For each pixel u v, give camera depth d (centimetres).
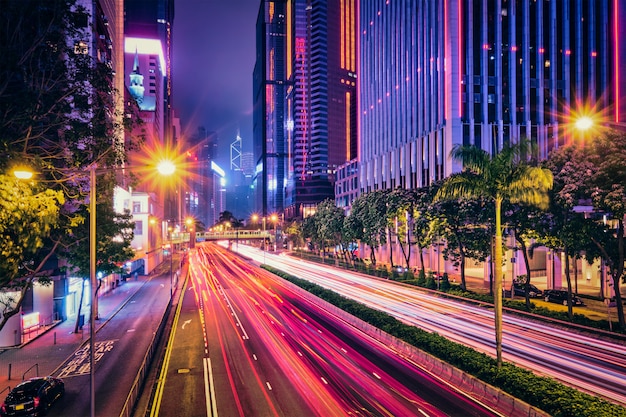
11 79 2117
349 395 2223
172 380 2516
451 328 3572
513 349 2931
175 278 7338
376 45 11475
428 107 8731
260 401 2164
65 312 4366
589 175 3133
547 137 7869
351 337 3500
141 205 8475
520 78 7838
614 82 8100
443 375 2522
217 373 2625
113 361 2953
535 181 2352
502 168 2438
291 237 16112
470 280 6806
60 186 2291
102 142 2380
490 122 7744
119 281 7144
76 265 3669
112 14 7469
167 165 2217
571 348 2959
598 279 5962
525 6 7862
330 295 4922
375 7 11531
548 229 3803
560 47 7988
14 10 1989
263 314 4525
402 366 2714
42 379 2170
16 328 3362
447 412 1991
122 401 2247
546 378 2048
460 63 7731
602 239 3341
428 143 8681
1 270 1612
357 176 12738
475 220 4609
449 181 2556
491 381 2184
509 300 4438
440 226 5219
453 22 7738
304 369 2673
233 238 17288
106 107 2602
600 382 2302
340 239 9562
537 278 7219
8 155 1777
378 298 5222
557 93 7950
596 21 8094
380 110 11188
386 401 2133
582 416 1653
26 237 1652
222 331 3759
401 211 6475
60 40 2194
